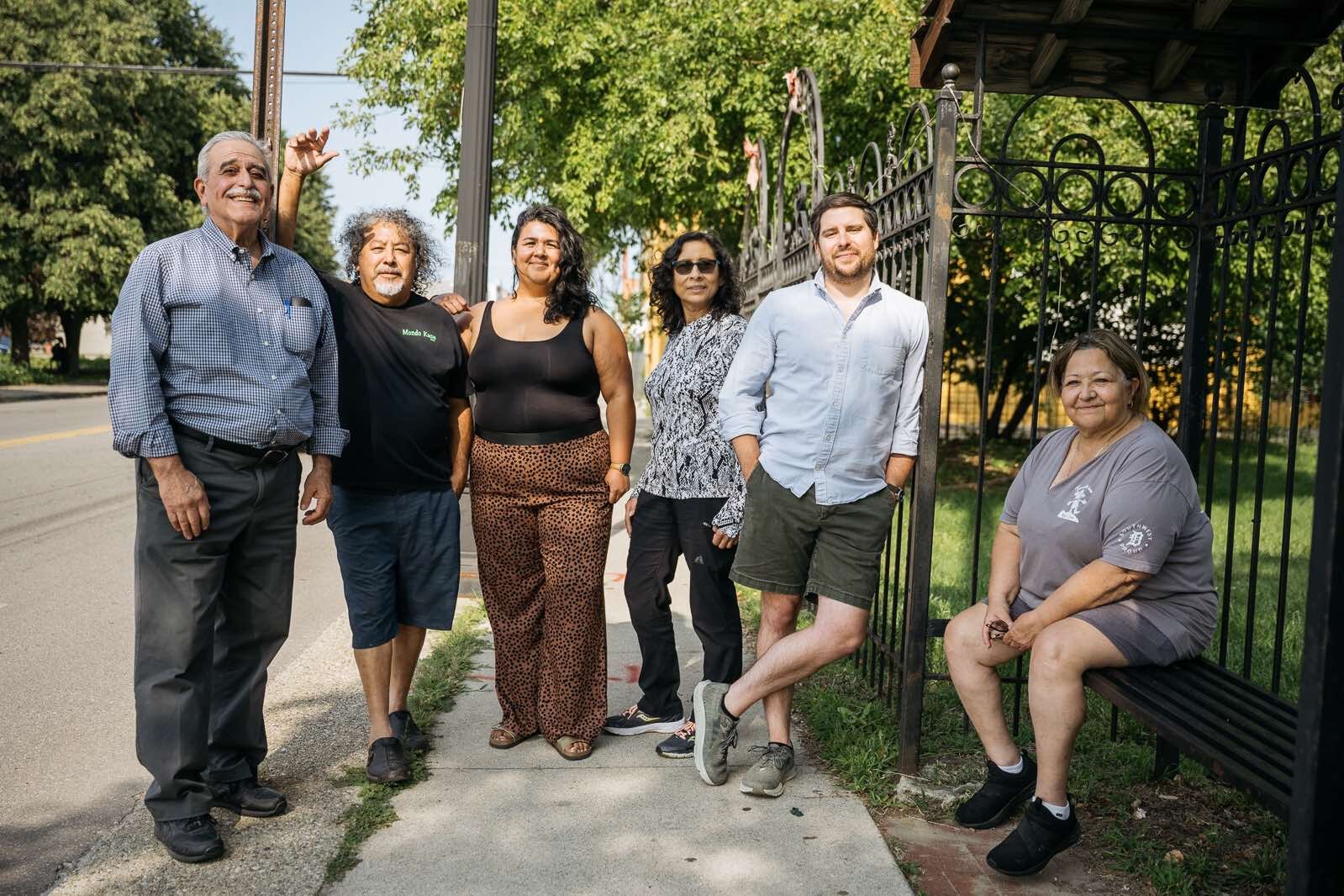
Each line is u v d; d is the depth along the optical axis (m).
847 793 3.24
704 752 3.23
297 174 3.37
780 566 3.21
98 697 4.14
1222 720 2.45
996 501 10.13
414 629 3.54
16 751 3.59
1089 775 3.37
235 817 3.02
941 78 3.33
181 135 31.20
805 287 3.17
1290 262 9.20
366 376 3.27
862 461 3.09
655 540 3.67
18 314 31.00
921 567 3.30
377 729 3.30
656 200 12.52
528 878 2.68
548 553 3.50
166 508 2.65
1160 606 2.85
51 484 10.04
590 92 12.30
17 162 27.58
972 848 2.91
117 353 2.64
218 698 2.99
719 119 11.29
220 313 2.73
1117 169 3.46
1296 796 1.89
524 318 3.46
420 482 3.36
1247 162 3.23
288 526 2.98
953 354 13.53
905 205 3.72
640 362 26.42
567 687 3.49
